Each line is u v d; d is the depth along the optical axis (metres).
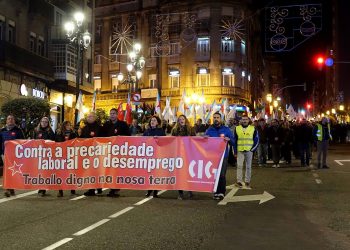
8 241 6.69
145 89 55.78
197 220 8.27
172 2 55.03
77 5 37.94
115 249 6.28
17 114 19.75
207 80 53.53
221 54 53.22
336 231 7.52
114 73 59.47
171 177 10.80
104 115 30.33
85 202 10.22
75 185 11.09
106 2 60.31
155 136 10.95
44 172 11.16
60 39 32.62
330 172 17.09
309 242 6.78
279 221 8.26
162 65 55.53
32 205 9.82
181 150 10.80
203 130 19.89
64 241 6.70
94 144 11.15
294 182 14.01
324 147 18.69
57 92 34.38
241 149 12.83
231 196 11.18
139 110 49.44
